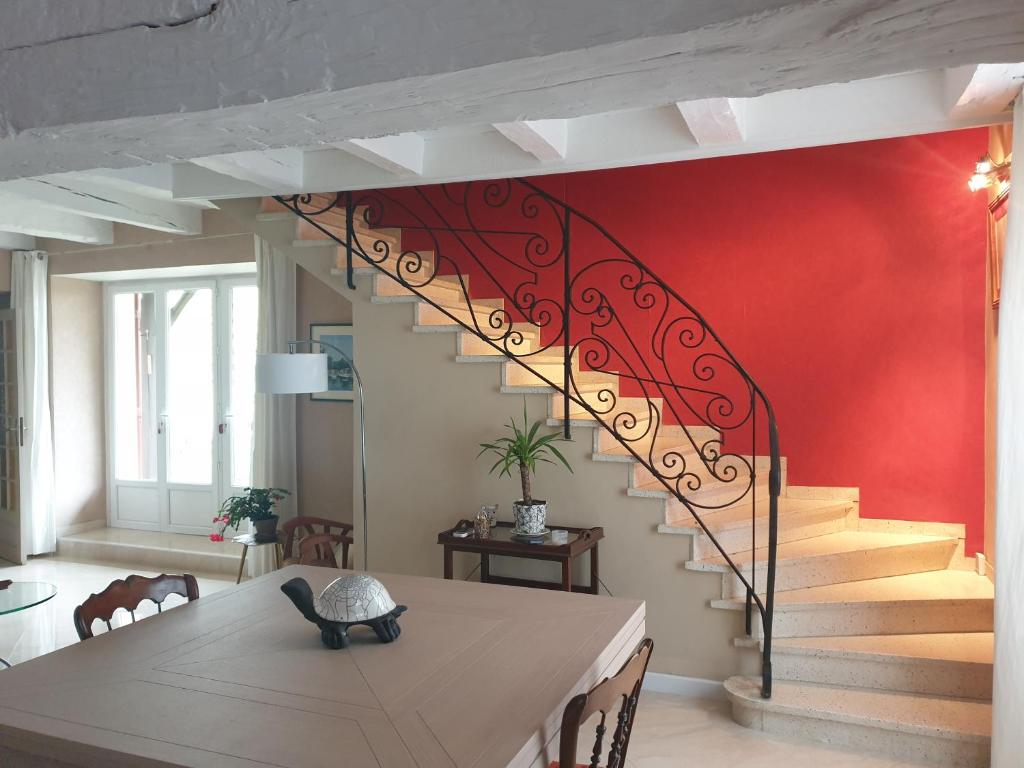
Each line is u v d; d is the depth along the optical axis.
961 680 3.55
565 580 3.89
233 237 6.35
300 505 6.43
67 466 7.36
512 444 4.22
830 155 4.86
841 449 4.89
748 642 3.90
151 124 0.75
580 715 1.65
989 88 2.72
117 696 1.91
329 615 2.22
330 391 6.29
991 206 4.22
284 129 0.78
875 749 3.39
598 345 5.41
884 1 0.51
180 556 6.65
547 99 0.69
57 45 0.75
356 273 4.72
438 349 4.61
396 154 3.80
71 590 6.11
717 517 4.43
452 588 2.87
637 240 5.29
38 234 6.10
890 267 4.75
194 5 0.69
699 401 5.18
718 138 3.38
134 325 7.52
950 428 4.64
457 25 0.60
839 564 4.23
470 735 1.68
